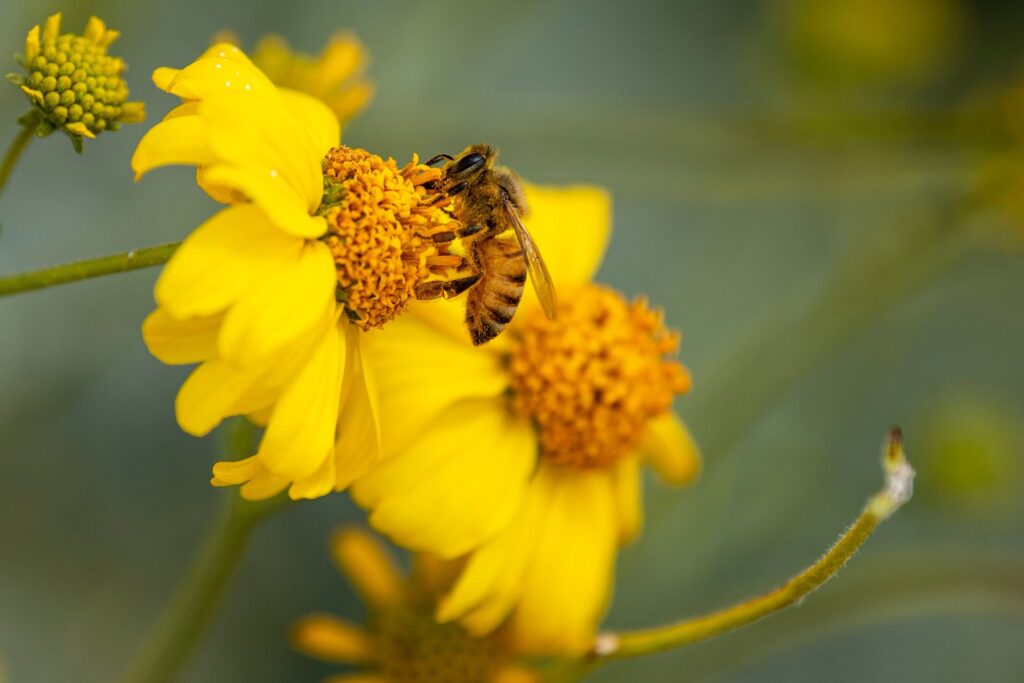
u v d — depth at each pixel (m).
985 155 0.29
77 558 0.28
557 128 0.29
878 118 0.29
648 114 0.29
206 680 0.28
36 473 0.28
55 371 0.28
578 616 0.24
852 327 0.29
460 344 0.23
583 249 0.24
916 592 0.26
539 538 0.24
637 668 0.27
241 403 0.21
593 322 0.24
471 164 0.23
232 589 0.29
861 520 0.22
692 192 0.29
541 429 0.24
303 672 0.29
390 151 0.28
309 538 0.29
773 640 0.27
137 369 0.29
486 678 0.24
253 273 0.21
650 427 0.24
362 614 0.29
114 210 0.29
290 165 0.21
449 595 0.23
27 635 0.28
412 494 0.23
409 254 0.22
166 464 0.29
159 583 0.29
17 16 0.27
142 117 0.22
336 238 0.22
